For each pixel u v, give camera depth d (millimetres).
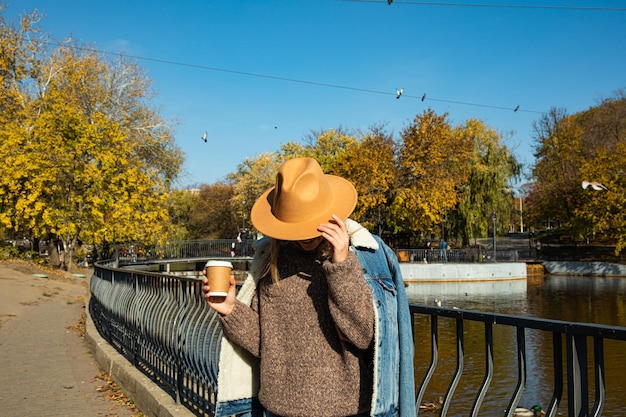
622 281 42594
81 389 7406
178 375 5496
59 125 30422
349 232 2332
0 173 27688
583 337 2318
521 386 2607
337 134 63219
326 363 2295
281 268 2445
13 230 30969
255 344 2514
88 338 10664
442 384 9773
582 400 2316
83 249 35469
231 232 74000
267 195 2605
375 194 45094
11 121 33125
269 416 2404
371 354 2287
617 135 54625
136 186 31547
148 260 38438
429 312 3174
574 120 62500
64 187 30016
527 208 66812
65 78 36688
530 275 49531
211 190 76688
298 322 2357
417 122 45906
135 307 7520
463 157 46469
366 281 2201
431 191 44656
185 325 5402
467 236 52844
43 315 15641
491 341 2787
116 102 38844
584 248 55875
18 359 9531
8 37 34969
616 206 45594
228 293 2508
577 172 52531
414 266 42312
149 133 40406
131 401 6695
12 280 22406
